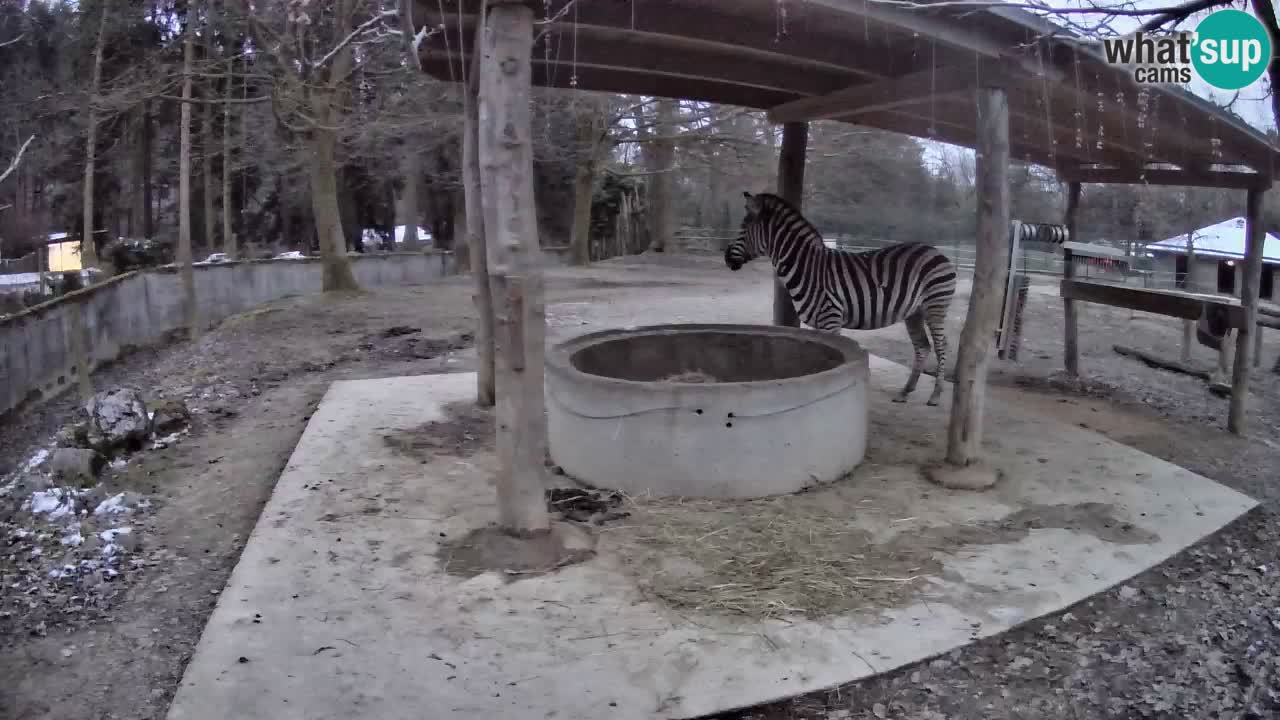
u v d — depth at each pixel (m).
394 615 4.12
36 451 8.18
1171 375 11.45
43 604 4.58
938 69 6.21
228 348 12.16
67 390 11.34
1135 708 3.62
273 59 13.01
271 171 23.80
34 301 15.88
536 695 3.48
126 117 20.48
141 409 7.45
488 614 4.14
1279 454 7.58
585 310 16.16
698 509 5.46
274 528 5.17
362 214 31.38
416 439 7.08
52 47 16.14
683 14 5.25
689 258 30.39
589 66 6.57
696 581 4.47
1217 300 8.47
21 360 10.24
